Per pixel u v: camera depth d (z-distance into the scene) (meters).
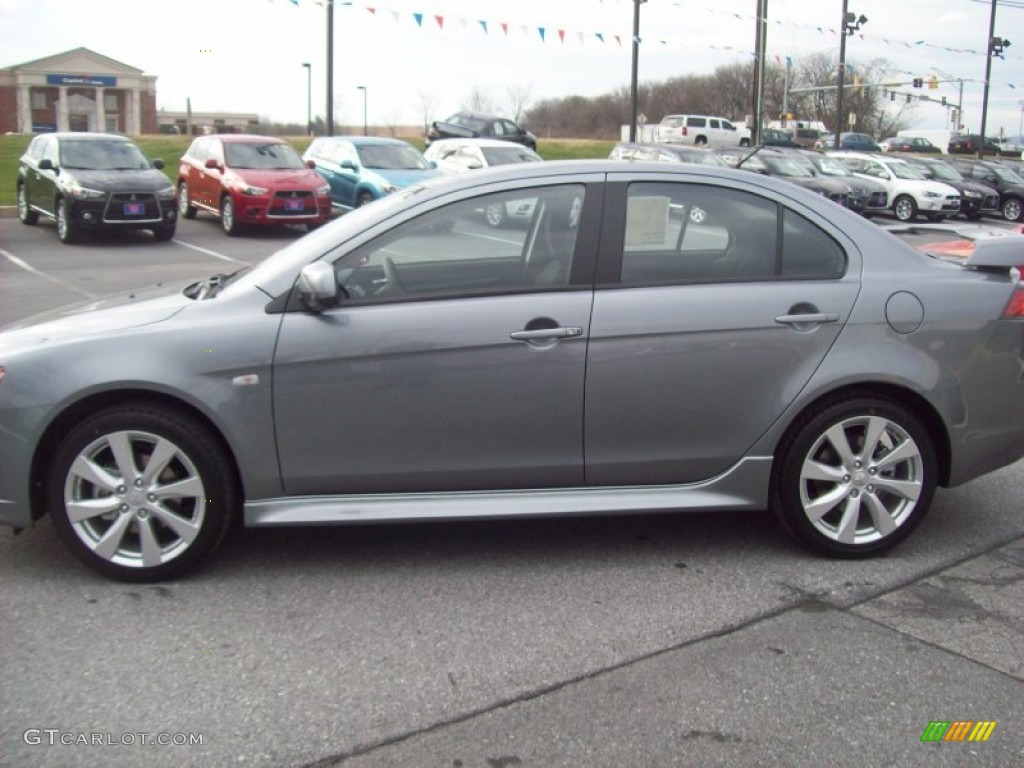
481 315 3.94
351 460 3.98
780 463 4.20
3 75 50.47
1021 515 4.88
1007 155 62.31
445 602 3.85
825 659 3.42
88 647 3.46
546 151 40.31
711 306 4.03
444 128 35.84
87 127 50.38
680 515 4.86
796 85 69.44
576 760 2.84
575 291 4.01
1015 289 4.27
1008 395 4.29
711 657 3.43
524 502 4.09
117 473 3.93
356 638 3.55
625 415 4.04
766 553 4.37
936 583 4.06
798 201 4.22
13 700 3.12
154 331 3.88
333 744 2.91
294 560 4.25
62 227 16.72
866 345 4.11
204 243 17.36
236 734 2.95
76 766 2.79
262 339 3.87
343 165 19.72
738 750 2.89
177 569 3.98
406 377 3.92
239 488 4.04
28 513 3.92
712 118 48.47
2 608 3.76
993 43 44.47
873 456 4.23
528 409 3.99
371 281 3.99
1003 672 3.35
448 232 4.04
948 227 6.23
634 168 4.15
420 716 3.05
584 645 3.51
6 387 3.84
